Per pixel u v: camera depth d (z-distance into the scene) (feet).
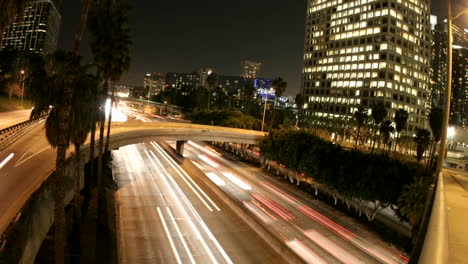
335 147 180.86
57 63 94.32
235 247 115.24
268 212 151.53
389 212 170.19
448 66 44.93
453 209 22.47
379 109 344.28
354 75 545.44
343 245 120.57
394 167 141.18
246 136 277.23
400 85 520.83
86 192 143.33
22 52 425.69
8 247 47.21
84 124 88.33
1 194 73.87
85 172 158.10
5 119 229.86
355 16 551.18
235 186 194.59
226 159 286.25
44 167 102.17
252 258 108.27
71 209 102.89
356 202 159.63
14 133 167.43
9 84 348.59
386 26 508.94
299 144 202.80
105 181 171.73
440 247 10.91
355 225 143.33
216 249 112.78
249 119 364.17
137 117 564.30
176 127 244.63
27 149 130.41
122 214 137.80
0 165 101.45
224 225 134.21
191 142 369.30
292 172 216.54
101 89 104.37
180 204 155.63
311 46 626.64
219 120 381.40
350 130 472.85
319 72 606.14
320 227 137.80
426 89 567.18
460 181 44.83
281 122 410.52
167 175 207.31
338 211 161.89
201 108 616.80
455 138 446.19
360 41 540.93
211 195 172.86
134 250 107.65
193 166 218.59
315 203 172.86
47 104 71.00
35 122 216.95
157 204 153.28
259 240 121.80
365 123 441.27
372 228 141.08
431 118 226.38
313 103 612.70
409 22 536.01
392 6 512.22
